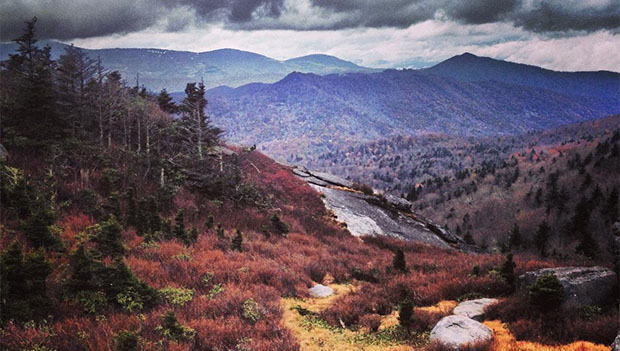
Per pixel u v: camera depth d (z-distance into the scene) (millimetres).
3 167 16094
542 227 89562
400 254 17312
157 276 12039
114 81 31594
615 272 9969
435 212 190500
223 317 9406
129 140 28203
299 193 34031
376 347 8531
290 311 11219
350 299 11836
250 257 16234
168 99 43406
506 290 12195
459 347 7801
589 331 7859
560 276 9906
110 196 18062
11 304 7840
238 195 27359
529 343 8062
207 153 30906
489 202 180250
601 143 189625
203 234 18859
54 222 14812
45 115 22047
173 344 7297
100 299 9078
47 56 30047
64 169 20031
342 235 27625
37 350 6629
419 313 10102
